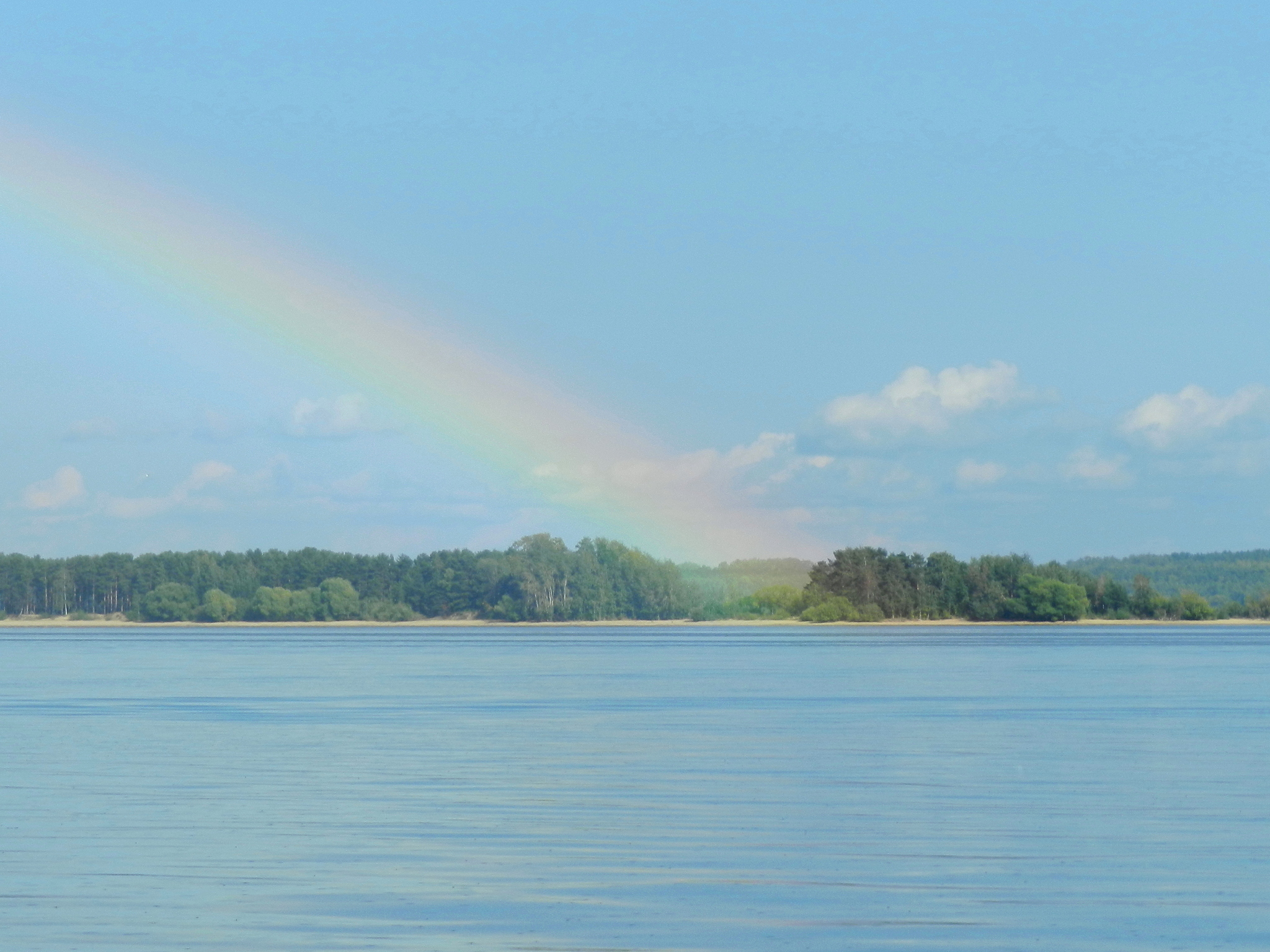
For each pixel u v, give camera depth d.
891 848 37.53
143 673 145.00
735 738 68.44
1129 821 41.94
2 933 28.67
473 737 69.50
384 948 27.58
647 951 27.36
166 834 39.94
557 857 36.47
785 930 28.89
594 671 145.75
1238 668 144.25
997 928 28.97
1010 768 55.31
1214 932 28.72
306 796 47.62
